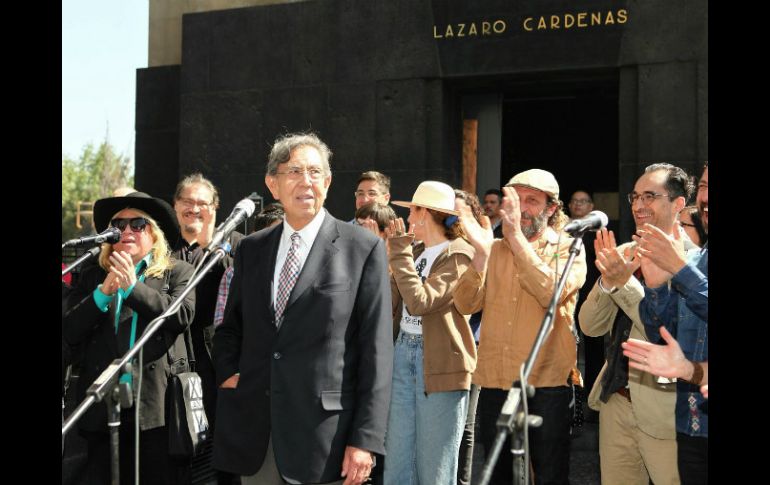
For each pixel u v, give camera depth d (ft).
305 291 9.49
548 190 12.52
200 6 35.58
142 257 12.47
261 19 33.19
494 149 32.83
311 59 32.42
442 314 12.70
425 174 30.99
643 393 10.64
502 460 12.23
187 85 34.30
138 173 36.52
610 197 47.34
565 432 11.96
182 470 12.12
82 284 12.66
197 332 13.16
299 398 9.25
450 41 30.40
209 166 33.94
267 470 9.62
